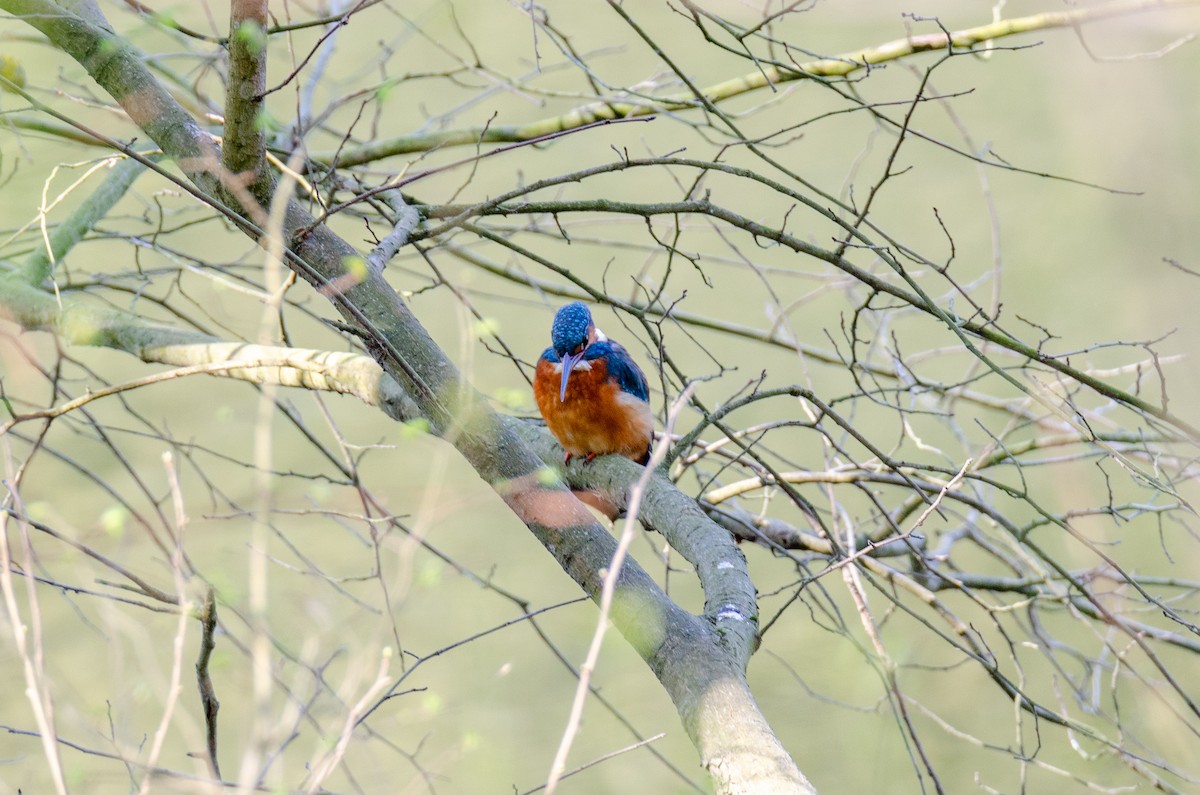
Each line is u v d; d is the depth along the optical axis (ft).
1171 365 39.04
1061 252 62.34
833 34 57.31
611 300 26.08
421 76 32.07
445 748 39.73
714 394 62.95
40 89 28.27
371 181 36.65
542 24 28.60
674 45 69.00
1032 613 33.73
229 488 54.24
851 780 47.62
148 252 44.42
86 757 24.95
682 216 42.24
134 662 28.27
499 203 24.34
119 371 61.41
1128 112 52.65
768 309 37.29
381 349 20.77
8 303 27.43
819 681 51.78
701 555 21.83
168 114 22.98
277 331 27.71
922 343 64.75
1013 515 56.18
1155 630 32.86
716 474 29.45
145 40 31.01
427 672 51.24
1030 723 53.06
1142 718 40.88
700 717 16.63
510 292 67.36
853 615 55.16
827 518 43.37
